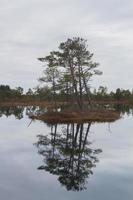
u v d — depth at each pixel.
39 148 28.16
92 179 17.67
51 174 18.81
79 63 56.97
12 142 31.78
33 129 43.41
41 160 22.97
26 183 16.88
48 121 55.66
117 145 29.38
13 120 58.81
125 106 118.69
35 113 66.50
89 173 18.95
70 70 57.47
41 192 15.26
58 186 16.30
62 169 20.14
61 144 30.47
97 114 56.78
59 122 53.75
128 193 15.07
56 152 26.22
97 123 50.88
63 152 26.14
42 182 17.08
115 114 59.88
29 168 20.41
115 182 17.08
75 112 56.59
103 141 32.03
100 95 154.38
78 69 57.31
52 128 44.41
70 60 56.84
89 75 57.72
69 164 21.52
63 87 59.53
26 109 98.00
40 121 56.03
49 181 17.27
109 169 20.09
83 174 18.75
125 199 14.16
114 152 25.80
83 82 57.88
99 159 23.14
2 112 82.75
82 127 44.78
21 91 152.75
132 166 20.88
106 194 14.96
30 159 23.31
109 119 57.16
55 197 14.47
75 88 57.72
